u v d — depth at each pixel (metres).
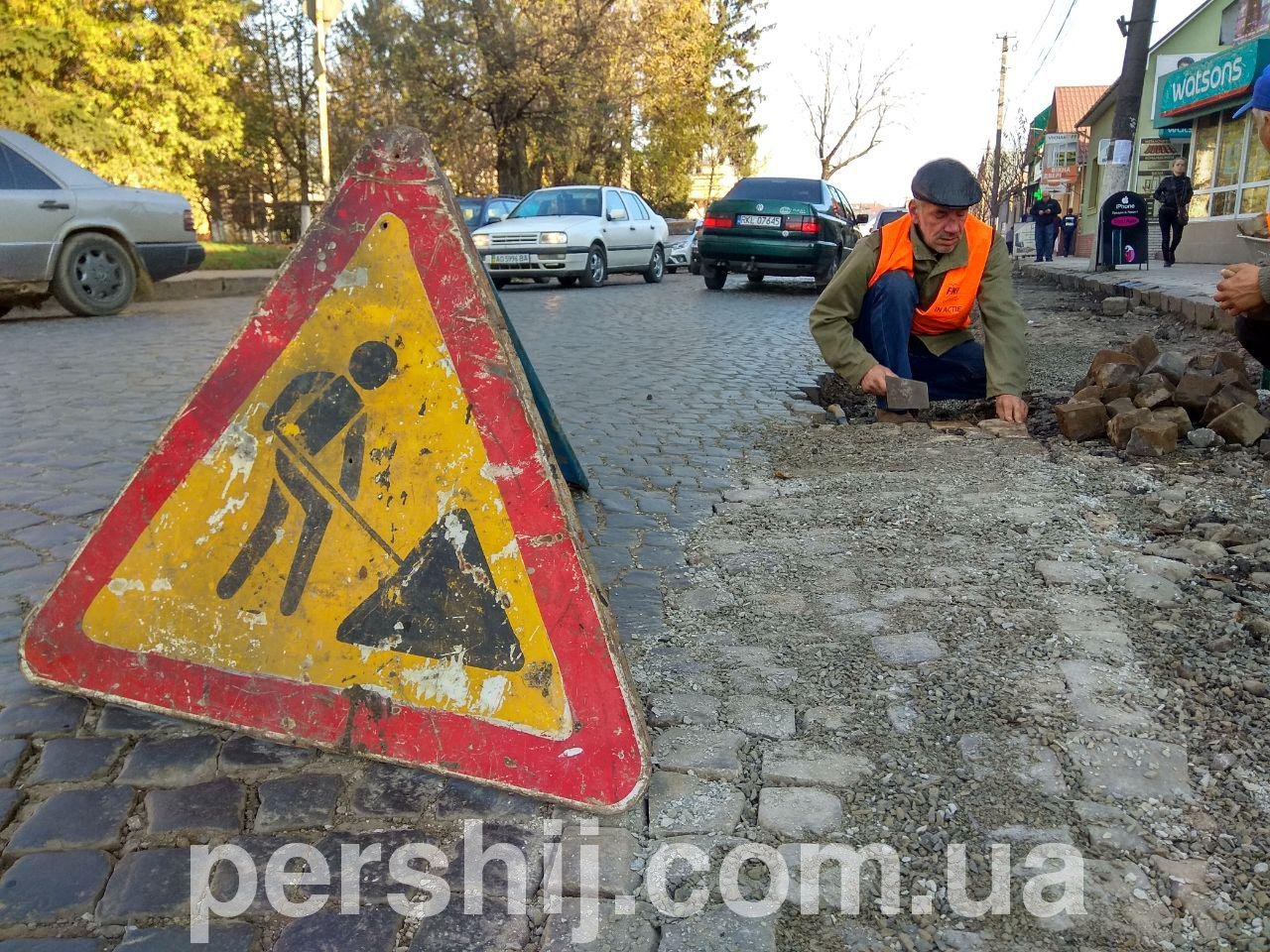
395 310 1.93
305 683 1.96
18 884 1.65
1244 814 1.77
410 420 1.92
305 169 27.95
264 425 2.00
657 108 33.38
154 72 16.31
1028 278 16.84
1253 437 3.94
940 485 3.66
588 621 1.82
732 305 11.61
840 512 3.43
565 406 5.43
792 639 2.49
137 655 2.06
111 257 9.37
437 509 1.90
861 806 1.83
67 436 4.52
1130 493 3.46
